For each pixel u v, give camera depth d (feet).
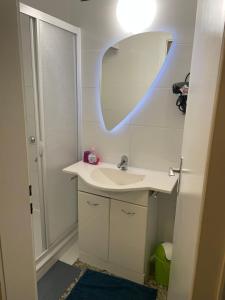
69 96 6.81
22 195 2.60
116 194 5.85
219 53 1.37
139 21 5.84
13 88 2.31
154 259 6.45
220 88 1.21
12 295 2.64
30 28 5.49
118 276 6.39
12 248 2.55
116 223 6.06
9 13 2.18
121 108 6.57
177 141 6.13
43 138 6.08
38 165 6.20
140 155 6.64
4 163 2.31
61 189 7.03
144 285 6.10
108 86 6.61
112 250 6.32
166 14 5.56
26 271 2.82
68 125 6.95
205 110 1.81
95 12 6.25
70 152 7.20
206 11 2.35
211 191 1.33
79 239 6.78
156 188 5.30
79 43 6.64
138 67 6.14
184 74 5.71
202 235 1.42
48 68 5.95
